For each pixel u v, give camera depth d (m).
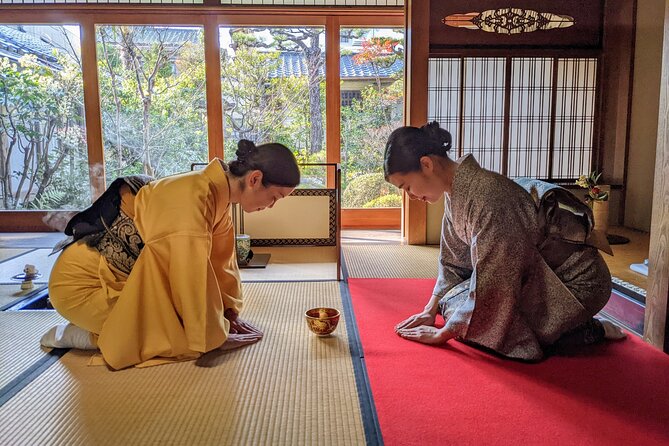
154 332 1.86
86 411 1.53
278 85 5.16
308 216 3.93
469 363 1.84
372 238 4.70
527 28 4.54
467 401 1.57
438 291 2.23
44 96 5.11
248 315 2.41
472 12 4.46
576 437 1.38
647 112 4.57
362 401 1.58
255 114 5.20
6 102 5.11
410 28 4.25
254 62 5.11
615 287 2.95
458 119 4.62
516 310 1.85
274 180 1.96
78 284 1.92
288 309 2.51
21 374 1.78
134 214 1.93
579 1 4.54
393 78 5.21
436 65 4.52
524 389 1.65
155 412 1.52
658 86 4.41
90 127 5.11
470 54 4.50
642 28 4.59
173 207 1.83
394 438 1.37
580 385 1.67
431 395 1.61
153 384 1.71
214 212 1.94
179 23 4.99
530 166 4.75
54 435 1.40
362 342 2.05
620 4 4.55
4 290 2.94
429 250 4.09
